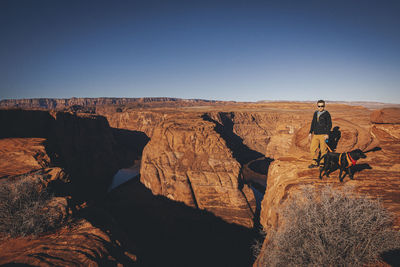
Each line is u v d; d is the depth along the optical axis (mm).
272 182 7812
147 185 67375
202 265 36406
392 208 3686
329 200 3812
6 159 19812
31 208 8531
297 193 4520
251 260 37562
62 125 65938
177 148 70188
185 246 41781
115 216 51094
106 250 8109
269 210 6844
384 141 7578
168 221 49969
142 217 51281
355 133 6926
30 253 6973
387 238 2975
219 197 56219
